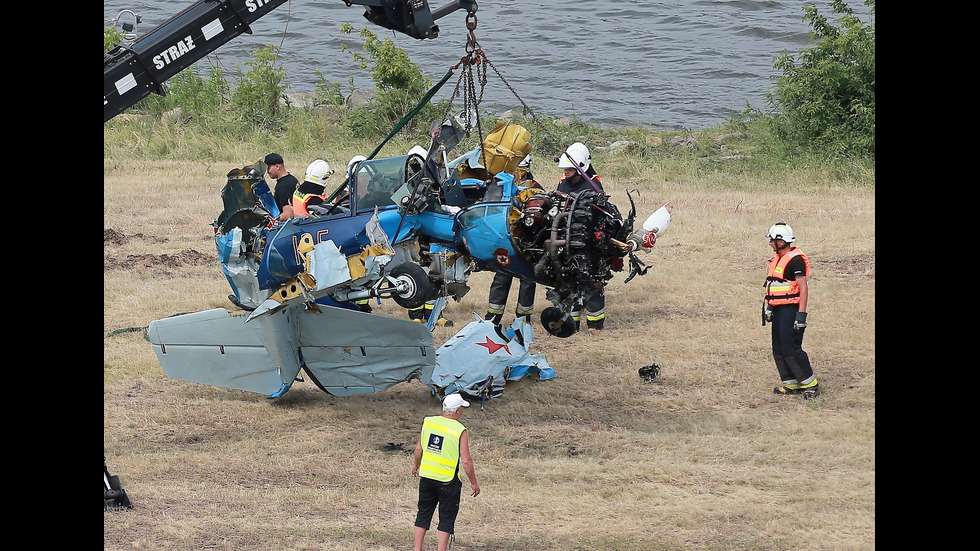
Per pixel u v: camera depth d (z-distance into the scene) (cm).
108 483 2102
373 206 2653
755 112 8688
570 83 10725
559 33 12900
